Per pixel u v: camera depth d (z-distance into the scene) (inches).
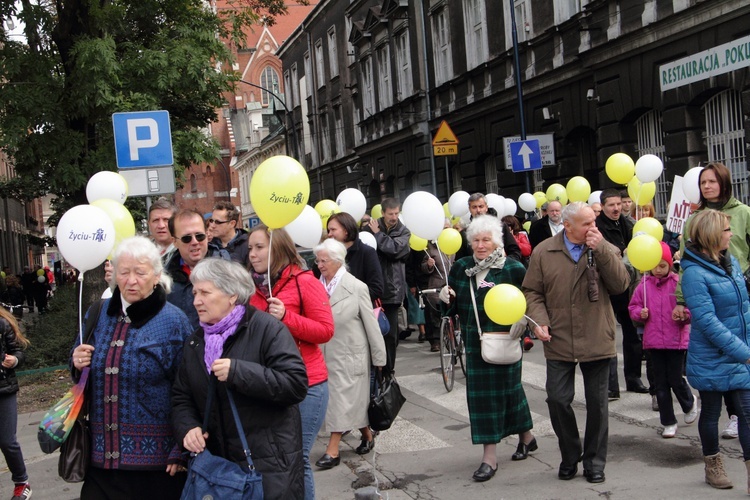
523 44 796.6
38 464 290.4
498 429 230.7
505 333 231.0
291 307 198.7
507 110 857.5
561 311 219.1
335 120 1606.8
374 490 197.3
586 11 664.4
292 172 187.9
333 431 250.2
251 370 134.6
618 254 217.3
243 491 131.7
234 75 677.3
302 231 273.3
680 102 562.3
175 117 742.5
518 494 214.8
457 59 973.8
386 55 1262.3
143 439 146.3
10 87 560.1
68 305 652.7
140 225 1007.0
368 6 1333.7
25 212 2177.7
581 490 213.6
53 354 488.1
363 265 303.4
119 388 146.5
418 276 484.1
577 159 749.3
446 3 996.6
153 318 150.4
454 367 372.8
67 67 573.9
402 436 286.8
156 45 621.0
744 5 484.1
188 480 135.4
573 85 719.7
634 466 230.7
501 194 883.4
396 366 432.1
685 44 551.8
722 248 201.2
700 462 230.2
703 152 563.5
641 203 372.2
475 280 237.3
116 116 355.9
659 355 255.9
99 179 283.0
